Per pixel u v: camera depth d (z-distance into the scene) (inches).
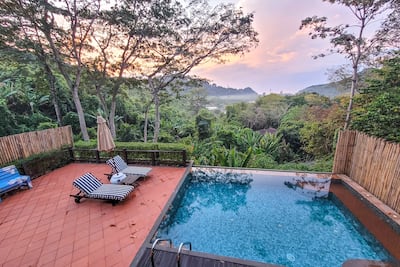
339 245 166.1
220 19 423.5
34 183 243.4
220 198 246.4
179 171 278.2
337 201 223.6
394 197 185.5
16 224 162.6
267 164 401.7
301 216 206.5
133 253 130.6
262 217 206.1
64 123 631.2
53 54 398.0
